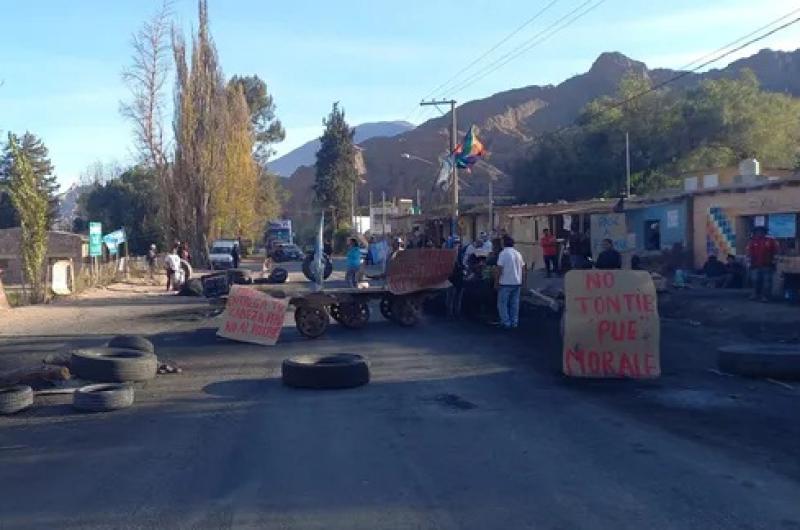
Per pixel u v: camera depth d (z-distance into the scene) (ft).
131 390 36.35
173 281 116.98
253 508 22.20
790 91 439.22
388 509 21.93
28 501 23.26
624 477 24.47
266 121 349.82
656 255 101.71
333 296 58.70
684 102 225.56
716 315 62.95
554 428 30.73
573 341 40.83
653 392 37.04
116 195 296.10
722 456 26.53
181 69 186.91
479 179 362.74
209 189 187.32
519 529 20.31
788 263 66.18
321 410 34.65
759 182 89.92
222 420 33.14
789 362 39.17
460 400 36.22
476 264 71.41
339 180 351.67
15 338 63.57
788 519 20.76
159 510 22.25
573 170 229.86
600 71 536.83
